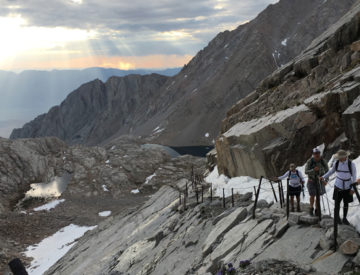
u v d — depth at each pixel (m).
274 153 17.23
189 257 12.53
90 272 19.50
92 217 61.66
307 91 21.23
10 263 3.34
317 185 8.96
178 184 29.17
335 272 6.86
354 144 13.73
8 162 93.62
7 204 75.12
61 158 106.50
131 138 195.88
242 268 8.48
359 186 10.32
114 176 89.44
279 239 9.49
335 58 21.44
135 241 20.31
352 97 14.81
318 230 8.75
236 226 11.93
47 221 59.06
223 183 21.70
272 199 14.25
